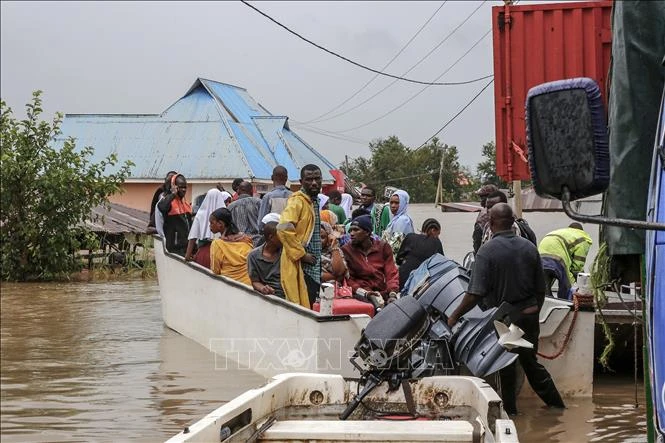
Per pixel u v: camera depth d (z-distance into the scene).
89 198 23.75
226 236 11.12
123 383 9.43
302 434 5.12
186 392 8.93
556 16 10.32
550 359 8.33
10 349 11.73
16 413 8.17
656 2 4.13
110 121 37.62
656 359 3.33
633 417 7.61
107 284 21.77
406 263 10.46
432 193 55.22
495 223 7.65
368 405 6.01
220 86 40.44
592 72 10.32
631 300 9.55
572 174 3.19
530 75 10.45
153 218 14.52
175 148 35.81
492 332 7.28
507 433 4.39
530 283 7.54
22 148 23.05
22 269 22.80
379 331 6.00
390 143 56.28
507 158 10.54
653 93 4.14
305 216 9.26
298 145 40.88
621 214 4.12
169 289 12.98
